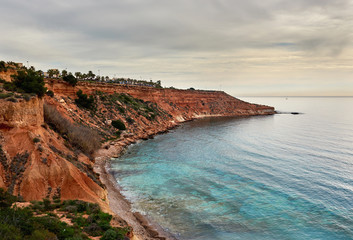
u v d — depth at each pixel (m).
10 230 15.01
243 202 35.12
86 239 18.50
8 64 56.81
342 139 83.94
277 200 35.94
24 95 31.45
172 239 26.16
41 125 35.81
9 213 18.12
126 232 21.98
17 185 24.83
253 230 28.38
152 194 37.03
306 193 38.50
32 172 26.12
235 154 63.22
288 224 29.75
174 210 32.25
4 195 22.25
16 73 49.72
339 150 67.19
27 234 15.74
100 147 56.59
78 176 29.50
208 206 33.66
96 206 25.84
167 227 28.31
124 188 38.88
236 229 28.48
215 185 41.34
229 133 98.88
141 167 50.44
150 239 25.70
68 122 48.78
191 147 71.25
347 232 28.20
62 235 17.64
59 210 23.52
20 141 28.11
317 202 35.44
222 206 33.78
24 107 30.27
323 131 102.81
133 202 34.03
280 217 31.23
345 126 117.62
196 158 58.72
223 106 192.75
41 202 24.11
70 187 27.55
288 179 44.56
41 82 41.25
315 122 137.50
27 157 27.14
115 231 21.05
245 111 197.50
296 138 87.12
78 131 48.44
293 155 62.19
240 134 96.44
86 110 75.50
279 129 110.56
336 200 36.12
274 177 45.59
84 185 29.45
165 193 37.53
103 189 32.69
